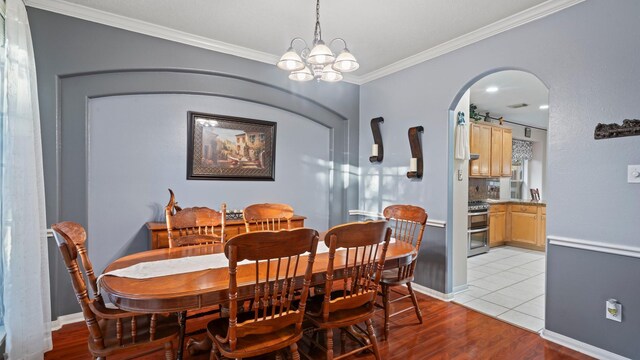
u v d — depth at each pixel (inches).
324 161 167.8
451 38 123.1
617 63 84.6
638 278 80.9
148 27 116.0
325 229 168.2
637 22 81.4
